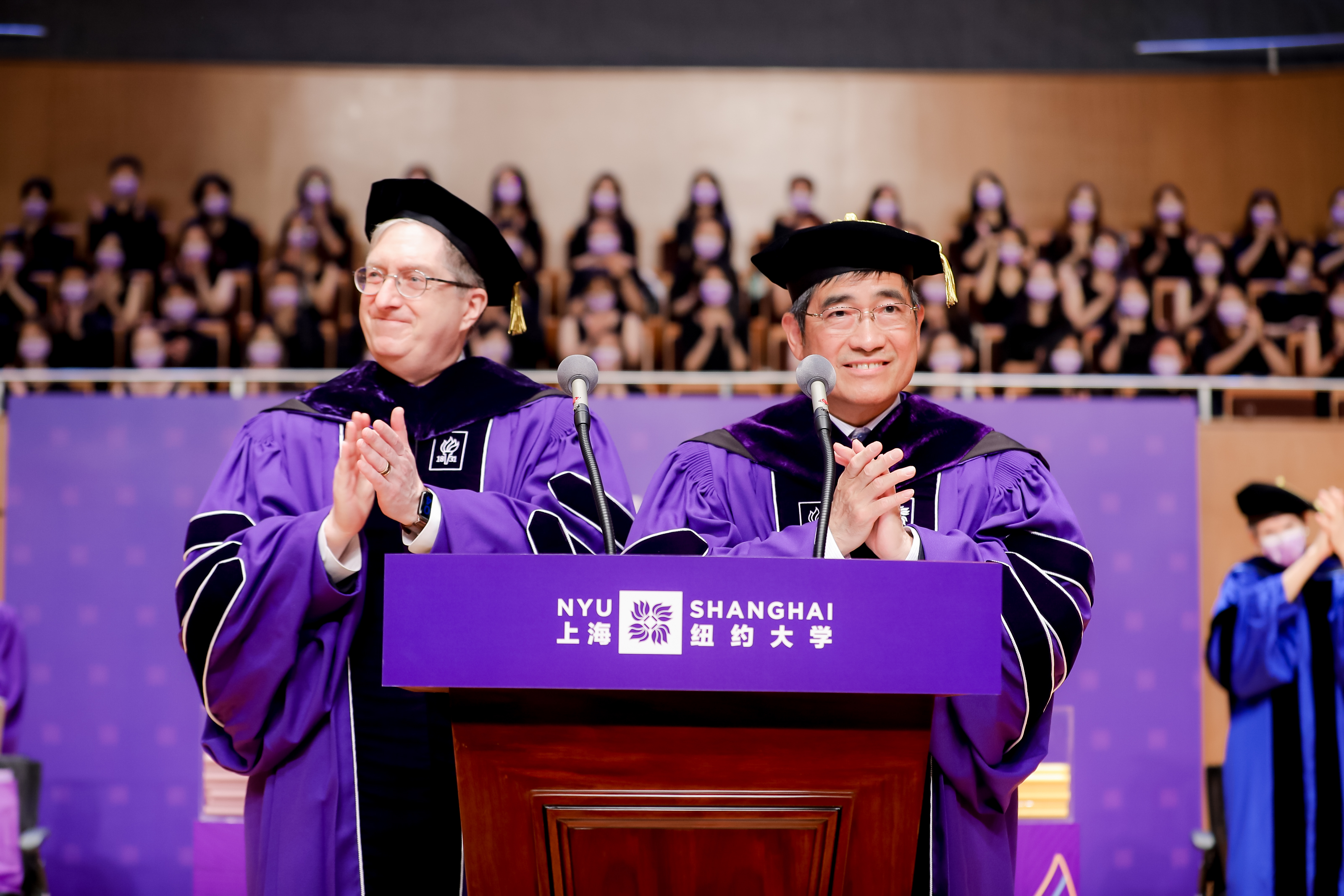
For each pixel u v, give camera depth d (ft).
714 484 8.30
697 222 27.63
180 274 25.86
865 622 5.42
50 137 28.68
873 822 5.76
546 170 29.53
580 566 5.44
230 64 29.25
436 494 7.57
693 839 5.75
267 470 8.14
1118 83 29.30
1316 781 16.10
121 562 17.95
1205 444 19.48
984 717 7.06
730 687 5.39
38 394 18.26
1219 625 16.81
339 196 29.17
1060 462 17.84
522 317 9.36
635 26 29.94
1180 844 17.21
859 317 8.02
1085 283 26.08
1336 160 28.58
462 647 5.43
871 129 29.58
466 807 5.78
